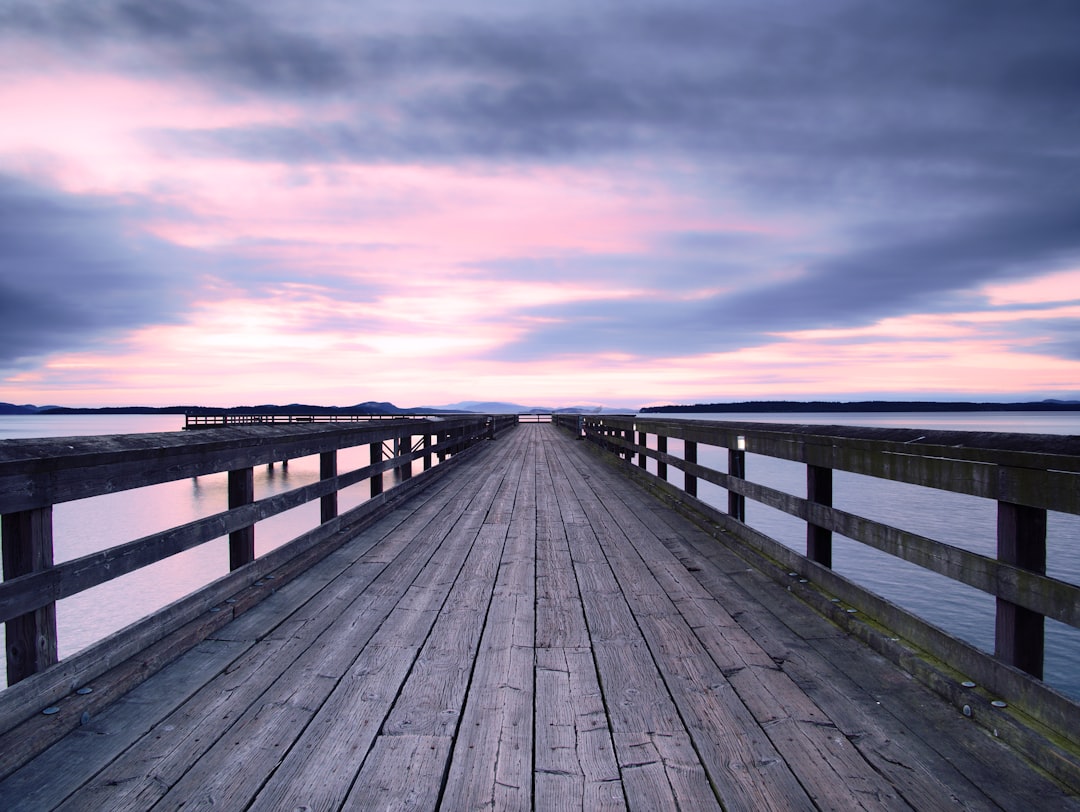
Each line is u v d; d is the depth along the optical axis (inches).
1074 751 76.3
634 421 384.8
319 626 132.6
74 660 94.5
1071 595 75.4
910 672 106.8
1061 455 77.4
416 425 328.8
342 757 83.5
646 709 96.8
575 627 133.1
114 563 102.4
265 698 100.0
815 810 72.3
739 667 111.9
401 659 116.0
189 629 121.4
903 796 74.3
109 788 76.4
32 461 85.7
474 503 297.7
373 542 212.8
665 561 187.5
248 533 150.2
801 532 882.8
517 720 93.7
